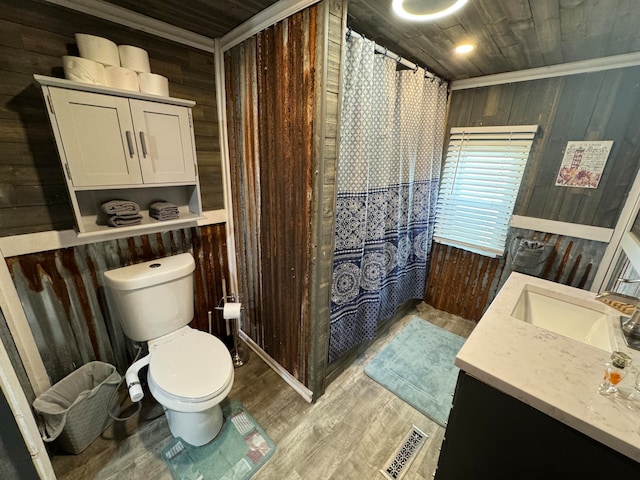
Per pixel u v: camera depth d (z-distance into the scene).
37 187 1.24
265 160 1.57
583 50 1.55
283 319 1.75
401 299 2.48
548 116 1.91
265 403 1.69
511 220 2.19
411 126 1.92
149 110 1.33
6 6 1.07
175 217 1.57
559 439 0.71
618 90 1.64
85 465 1.30
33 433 0.82
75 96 1.11
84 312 1.46
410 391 1.80
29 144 1.20
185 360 1.37
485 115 2.18
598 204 1.80
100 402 1.40
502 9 1.18
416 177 2.19
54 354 1.38
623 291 1.49
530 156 2.04
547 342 0.92
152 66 1.47
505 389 0.76
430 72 2.04
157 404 1.64
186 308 1.65
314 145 1.26
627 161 1.67
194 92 1.67
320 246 1.38
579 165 1.84
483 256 2.44
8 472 0.78
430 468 1.34
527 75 1.93
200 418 1.36
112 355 1.62
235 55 1.58
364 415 1.62
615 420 0.65
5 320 1.19
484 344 0.91
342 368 1.95
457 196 2.44
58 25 1.19
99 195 1.42
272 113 1.44
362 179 1.53
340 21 1.15
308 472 1.31
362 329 1.95
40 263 1.29
